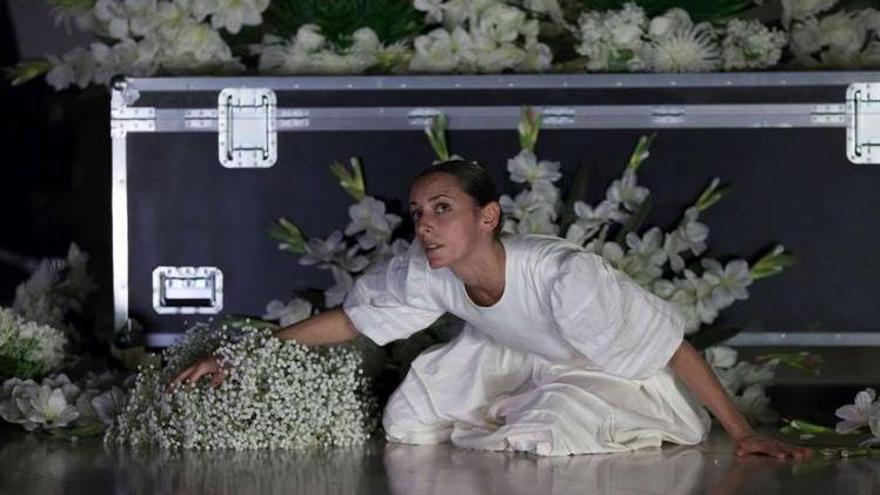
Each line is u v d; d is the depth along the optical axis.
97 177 14.58
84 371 12.48
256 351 10.69
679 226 12.16
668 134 12.24
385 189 12.30
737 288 12.06
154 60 12.88
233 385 10.66
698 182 12.27
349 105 12.29
